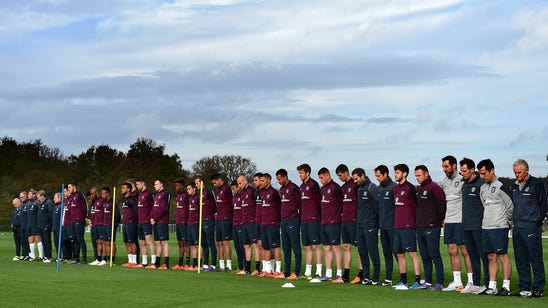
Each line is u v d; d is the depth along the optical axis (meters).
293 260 27.06
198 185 23.72
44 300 14.20
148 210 24.92
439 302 14.04
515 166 15.51
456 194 17.00
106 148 101.69
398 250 17.61
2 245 41.78
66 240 27.62
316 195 19.98
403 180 17.64
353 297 14.93
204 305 13.44
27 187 91.44
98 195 27.06
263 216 20.98
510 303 13.88
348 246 19.19
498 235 15.73
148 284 17.55
